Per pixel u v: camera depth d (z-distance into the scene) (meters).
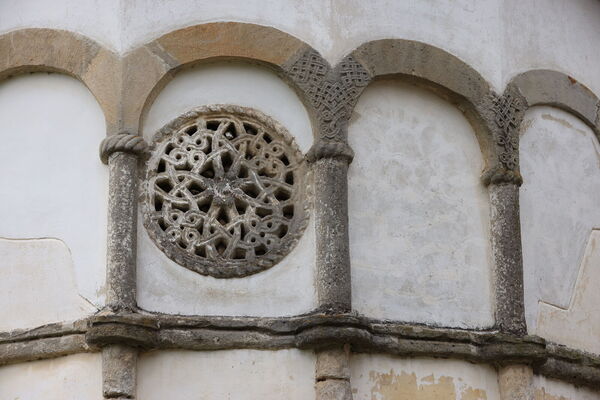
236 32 18.48
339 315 17.42
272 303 17.80
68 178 18.23
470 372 18.25
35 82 18.70
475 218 18.95
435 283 18.50
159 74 18.22
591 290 19.95
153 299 17.61
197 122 18.31
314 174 18.23
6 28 18.83
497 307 18.64
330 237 17.89
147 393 17.23
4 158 18.53
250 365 17.48
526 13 20.11
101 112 18.31
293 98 18.56
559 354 19.05
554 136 20.06
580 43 20.69
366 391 17.64
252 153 18.31
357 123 18.64
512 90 19.52
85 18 18.59
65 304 17.77
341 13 18.86
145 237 17.80
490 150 19.12
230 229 18.00
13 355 17.67
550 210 19.72
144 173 17.98
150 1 18.52
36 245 18.11
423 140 18.97
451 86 19.06
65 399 17.34
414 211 18.66
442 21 19.30
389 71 18.78
